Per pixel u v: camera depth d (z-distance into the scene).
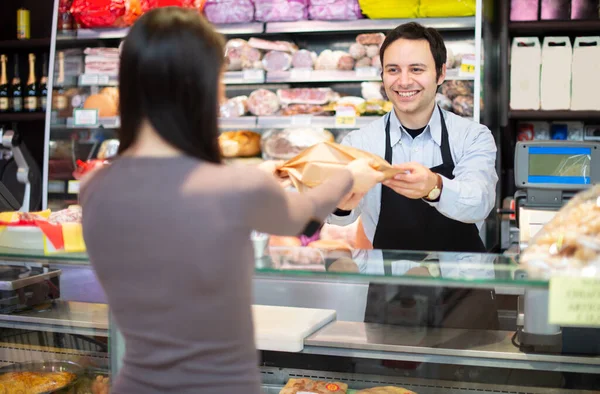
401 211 2.36
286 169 1.68
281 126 3.79
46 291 1.79
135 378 1.10
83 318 1.75
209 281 1.04
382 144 2.48
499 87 4.32
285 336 1.62
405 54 2.28
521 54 4.24
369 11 3.61
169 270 1.04
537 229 2.36
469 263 1.47
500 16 4.23
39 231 1.57
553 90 4.21
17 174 4.33
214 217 1.03
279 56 3.85
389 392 1.56
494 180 2.37
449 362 1.56
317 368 1.64
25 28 4.78
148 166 1.08
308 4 3.78
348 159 1.66
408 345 1.59
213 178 1.05
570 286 1.28
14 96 4.72
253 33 3.85
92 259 1.12
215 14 3.85
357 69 3.70
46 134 3.87
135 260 1.06
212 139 1.10
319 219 1.19
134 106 1.08
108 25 3.98
